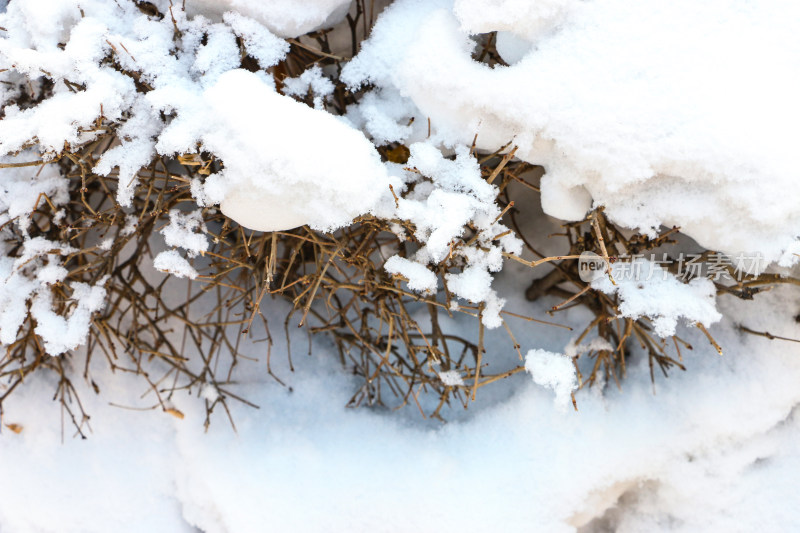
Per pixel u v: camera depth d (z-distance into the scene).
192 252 1.87
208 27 1.80
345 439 2.04
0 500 2.06
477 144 1.80
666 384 2.00
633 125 1.73
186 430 2.06
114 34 1.80
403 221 1.79
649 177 1.74
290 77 1.89
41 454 2.07
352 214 1.75
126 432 2.08
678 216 1.76
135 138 1.80
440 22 1.78
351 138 1.74
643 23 1.73
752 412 1.98
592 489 2.01
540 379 1.89
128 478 2.07
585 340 2.04
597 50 1.73
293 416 2.06
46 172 1.90
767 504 2.01
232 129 1.72
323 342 2.11
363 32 1.90
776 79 1.72
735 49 1.72
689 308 1.82
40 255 1.91
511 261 2.08
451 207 1.77
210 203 1.79
